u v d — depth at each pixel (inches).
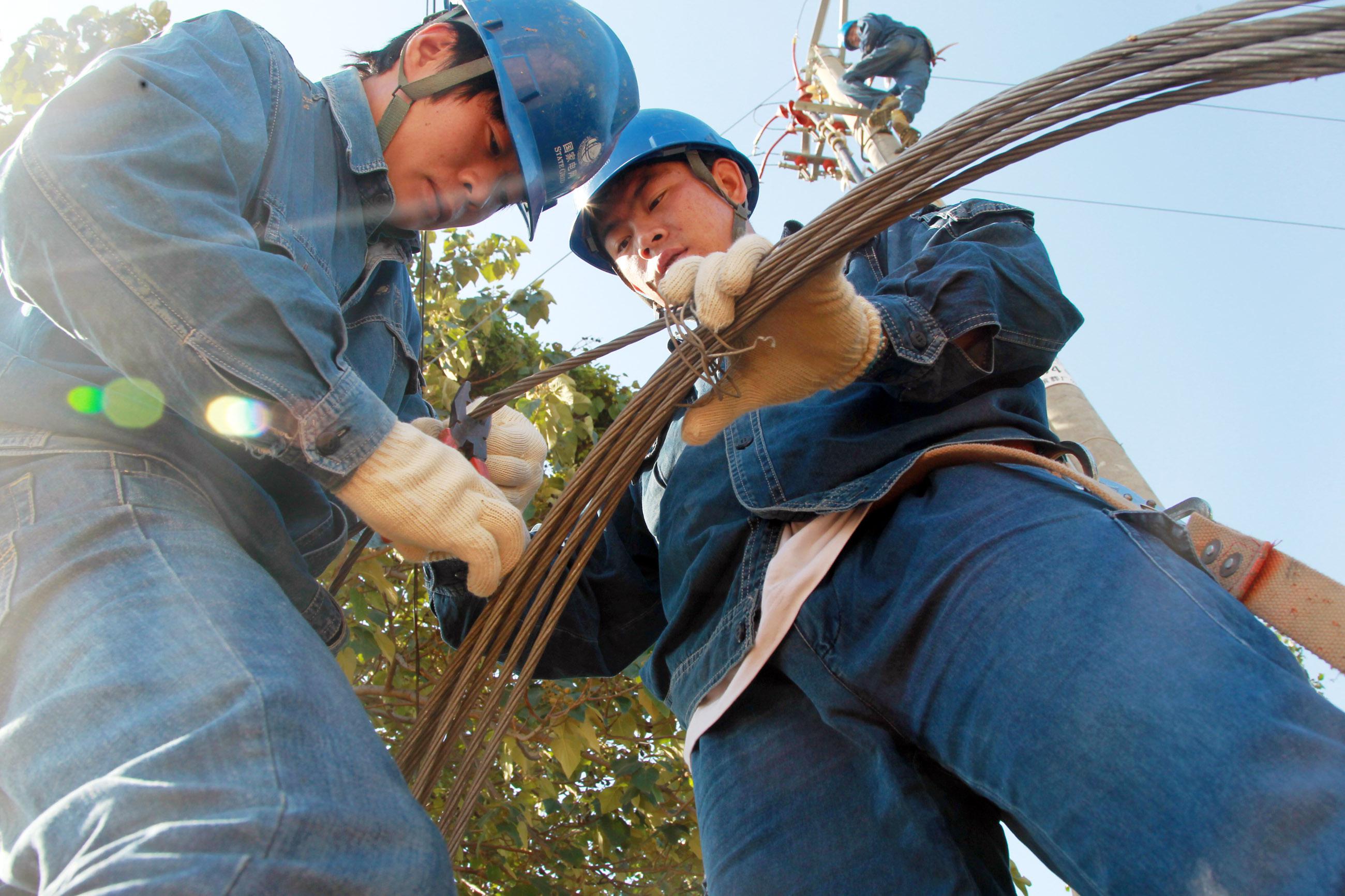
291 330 53.6
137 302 51.1
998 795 59.3
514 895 177.2
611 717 184.1
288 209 63.8
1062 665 55.2
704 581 79.2
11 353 56.4
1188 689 51.0
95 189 51.6
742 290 63.1
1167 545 60.9
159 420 55.8
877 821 67.7
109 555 48.7
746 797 73.3
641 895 197.3
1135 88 56.1
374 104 72.2
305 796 41.7
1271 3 52.6
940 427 72.9
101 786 41.1
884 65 269.9
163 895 37.0
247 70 64.4
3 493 51.6
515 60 73.8
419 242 78.5
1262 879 45.4
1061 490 65.1
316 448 54.4
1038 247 79.1
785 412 80.6
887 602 66.7
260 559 60.0
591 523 74.3
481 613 84.7
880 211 60.3
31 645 47.2
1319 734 48.7
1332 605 58.6
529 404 193.9
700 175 97.1
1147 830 49.6
